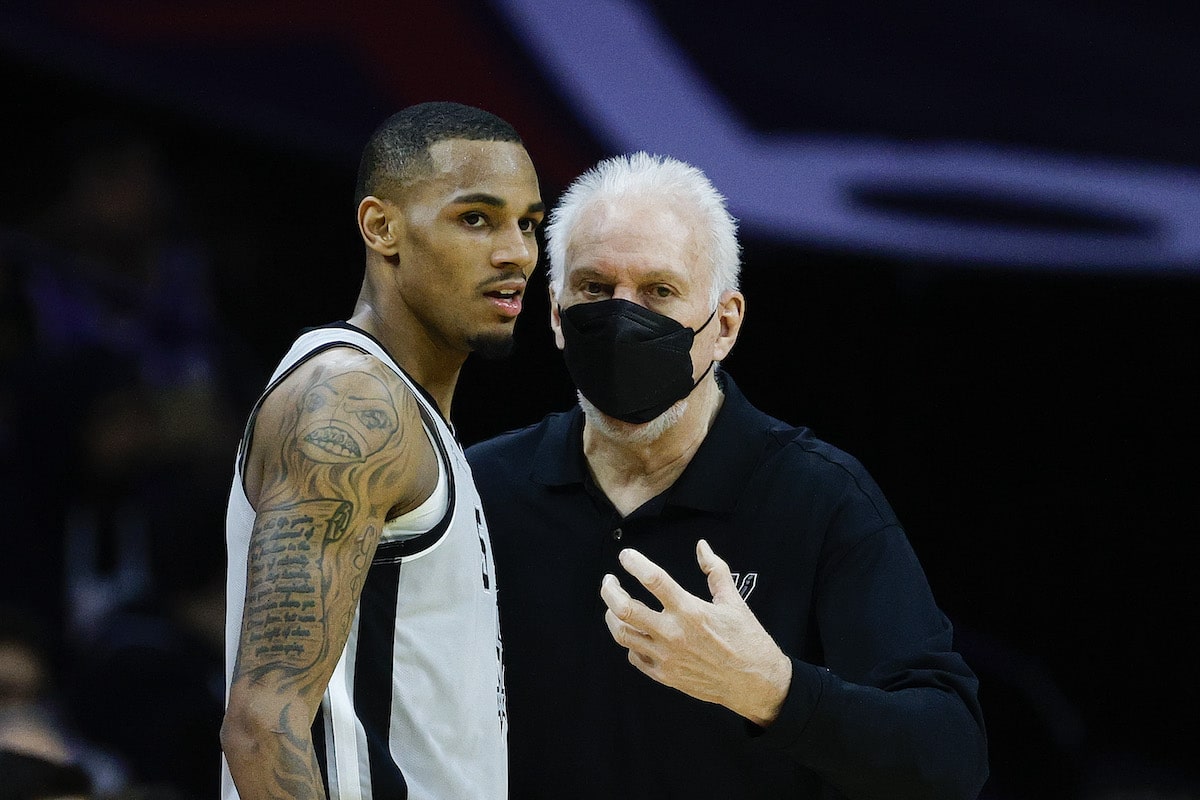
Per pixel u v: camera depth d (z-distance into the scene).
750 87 19.50
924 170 19.50
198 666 16.56
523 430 11.71
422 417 8.78
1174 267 19.28
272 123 19.08
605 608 10.72
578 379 10.54
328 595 7.96
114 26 18.95
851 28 19.50
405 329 9.24
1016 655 21.53
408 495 8.54
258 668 7.83
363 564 8.16
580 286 10.60
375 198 9.20
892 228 19.55
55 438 20.89
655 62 19.33
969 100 19.47
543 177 19.19
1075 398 22.94
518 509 11.09
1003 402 23.05
